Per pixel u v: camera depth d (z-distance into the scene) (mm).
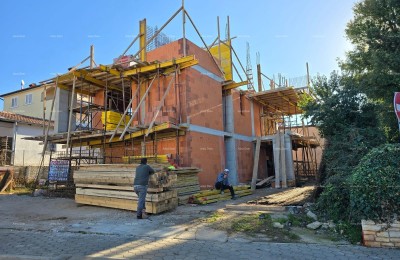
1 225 7906
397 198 5422
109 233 6699
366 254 5047
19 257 5152
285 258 4906
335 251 5227
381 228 5457
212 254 5141
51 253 5336
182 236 6348
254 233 6449
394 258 4832
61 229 7195
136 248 5547
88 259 4961
